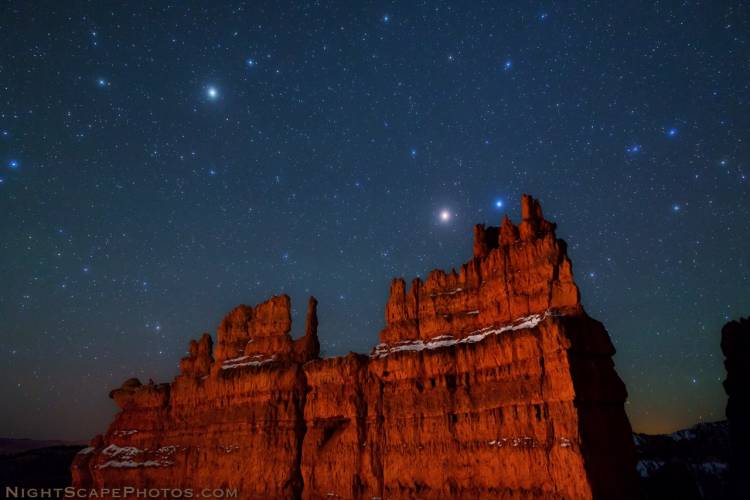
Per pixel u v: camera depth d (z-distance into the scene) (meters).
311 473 51.41
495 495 39.84
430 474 43.94
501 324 45.12
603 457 37.06
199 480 59.00
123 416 71.38
